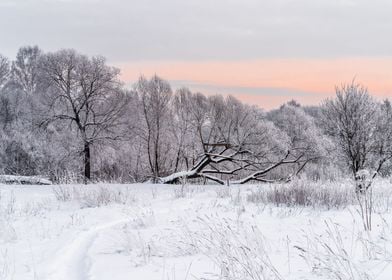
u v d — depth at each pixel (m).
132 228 9.59
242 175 40.34
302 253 5.63
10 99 46.88
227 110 44.66
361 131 17.78
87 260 6.61
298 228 8.41
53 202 14.59
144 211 12.47
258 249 5.88
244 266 4.86
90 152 39.25
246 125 41.50
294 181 14.55
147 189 19.50
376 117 18.06
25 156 37.28
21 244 7.90
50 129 39.06
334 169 19.91
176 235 8.08
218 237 6.66
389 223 8.39
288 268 5.16
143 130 42.34
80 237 8.52
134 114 42.12
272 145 37.88
